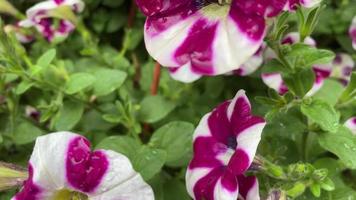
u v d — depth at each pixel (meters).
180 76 0.45
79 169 0.36
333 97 0.49
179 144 0.44
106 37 0.61
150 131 0.51
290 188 0.38
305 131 0.44
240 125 0.37
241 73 0.48
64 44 0.58
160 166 0.41
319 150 0.45
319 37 0.59
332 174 0.43
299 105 0.42
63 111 0.48
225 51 0.34
